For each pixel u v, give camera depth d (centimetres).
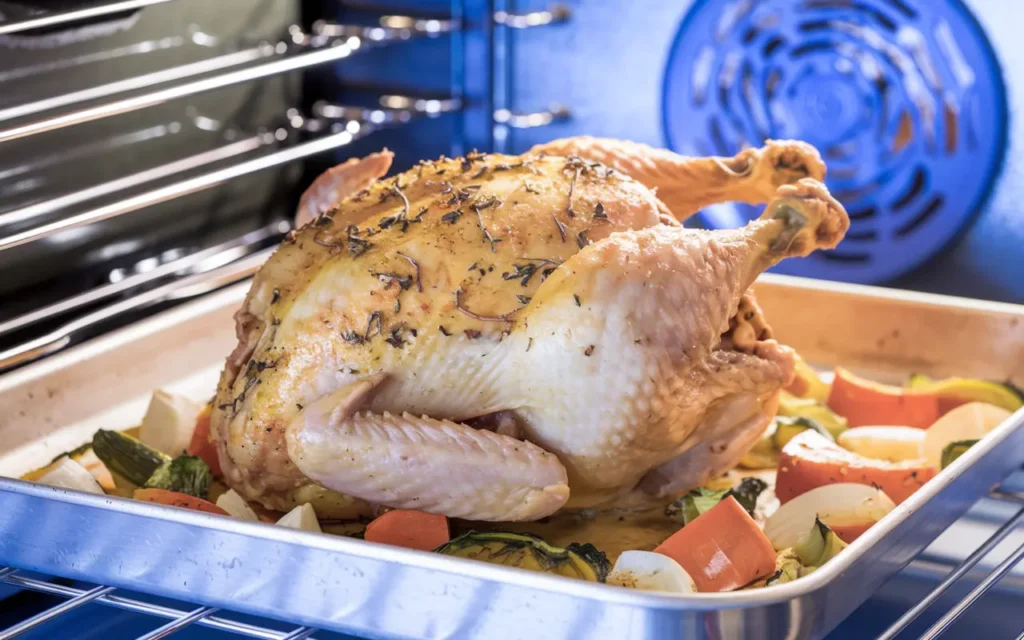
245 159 132
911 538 91
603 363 96
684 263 97
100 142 122
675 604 84
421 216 99
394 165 144
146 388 112
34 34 115
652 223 101
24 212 111
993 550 104
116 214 112
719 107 134
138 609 92
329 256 99
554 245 98
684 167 110
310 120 137
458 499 96
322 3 139
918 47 126
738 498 103
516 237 98
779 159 109
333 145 127
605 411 96
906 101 128
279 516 102
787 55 131
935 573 100
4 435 106
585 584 85
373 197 102
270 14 133
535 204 99
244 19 131
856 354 117
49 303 119
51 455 107
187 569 91
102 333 120
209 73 127
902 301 116
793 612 85
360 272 97
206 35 128
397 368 96
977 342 114
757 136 133
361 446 95
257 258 122
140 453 104
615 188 101
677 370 97
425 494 96
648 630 84
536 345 96
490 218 98
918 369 116
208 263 127
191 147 128
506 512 97
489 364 96
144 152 125
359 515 102
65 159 120
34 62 116
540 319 96
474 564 86
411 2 138
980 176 126
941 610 100
